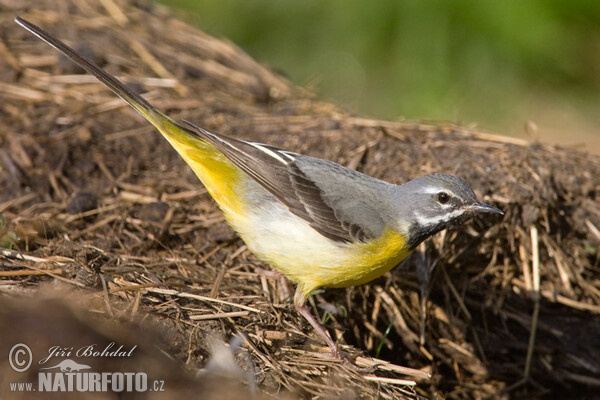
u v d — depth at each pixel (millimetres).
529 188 12188
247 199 9828
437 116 18641
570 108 19531
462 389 11602
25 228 10219
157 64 14977
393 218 9672
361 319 11102
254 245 9898
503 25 19609
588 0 20000
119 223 11000
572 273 12305
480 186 12070
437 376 11383
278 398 8047
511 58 19719
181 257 10719
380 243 9523
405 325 11305
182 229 11242
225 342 8484
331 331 10180
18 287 8383
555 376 11695
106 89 13867
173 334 8297
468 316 11680
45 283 8547
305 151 12766
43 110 13047
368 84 19203
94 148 12336
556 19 20016
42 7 15516
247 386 7996
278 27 19953
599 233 12438
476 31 19641
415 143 13219
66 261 9148
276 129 13445
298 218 9570
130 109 13422
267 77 15875
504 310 11977
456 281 11867
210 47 16062
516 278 12172
